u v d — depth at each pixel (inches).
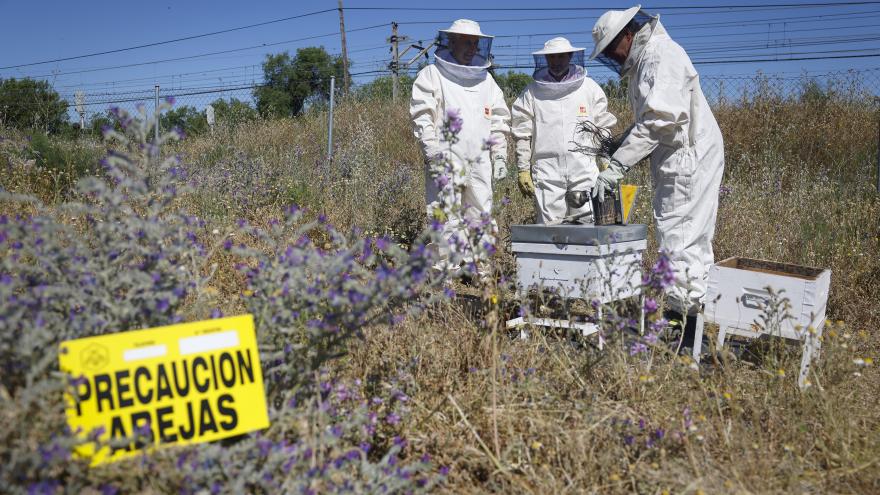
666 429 120.2
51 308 92.0
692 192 181.9
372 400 116.9
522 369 135.9
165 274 98.7
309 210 268.7
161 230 95.2
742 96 500.1
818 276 152.8
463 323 149.3
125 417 84.9
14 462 68.7
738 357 161.9
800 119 470.9
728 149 461.7
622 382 133.3
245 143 516.7
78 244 93.8
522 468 109.2
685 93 176.7
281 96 1393.9
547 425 114.4
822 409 130.7
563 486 106.4
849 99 486.6
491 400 123.9
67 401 81.0
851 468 116.9
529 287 164.4
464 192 220.8
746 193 333.7
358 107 621.0
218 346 91.6
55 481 72.9
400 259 100.4
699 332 159.6
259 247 188.1
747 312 154.1
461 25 211.6
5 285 80.4
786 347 150.9
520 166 243.9
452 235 126.0
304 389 102.6
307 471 86.4
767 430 129.3
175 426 87.4
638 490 108.3
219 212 247.6
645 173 370.0
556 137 233.8
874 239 248.5
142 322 92.7
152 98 529.0
